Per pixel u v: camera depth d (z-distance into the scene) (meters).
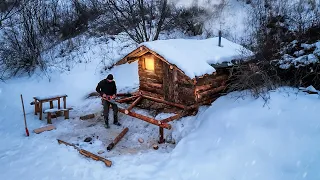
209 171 6.30
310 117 6.82
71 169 6.84
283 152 6.19
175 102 9.67
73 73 14.27
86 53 15.99
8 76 14.03
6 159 7.36
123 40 16.56
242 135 6.90
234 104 8.32
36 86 13.31
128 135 8.88
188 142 7.50
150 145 8.23
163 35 17.03
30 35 14.76
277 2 15.51
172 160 7.02
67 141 8.50
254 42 13.45
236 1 18.81
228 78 9.98
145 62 10.69
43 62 14.45
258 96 8.14
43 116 10.69
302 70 8.62
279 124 6.83
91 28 18.25
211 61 9.28
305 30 10.78
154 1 16.62
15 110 11.23
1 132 9.25
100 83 9.41
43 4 18.16
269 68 9.12
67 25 18.03
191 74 8.12
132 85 13.26
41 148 7.99
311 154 5.93
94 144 8.29
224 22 17.20
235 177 6.00
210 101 9.62
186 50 9.44
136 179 6.39
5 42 15.24
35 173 6.68
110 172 6.73
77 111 11.15
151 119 8.23
